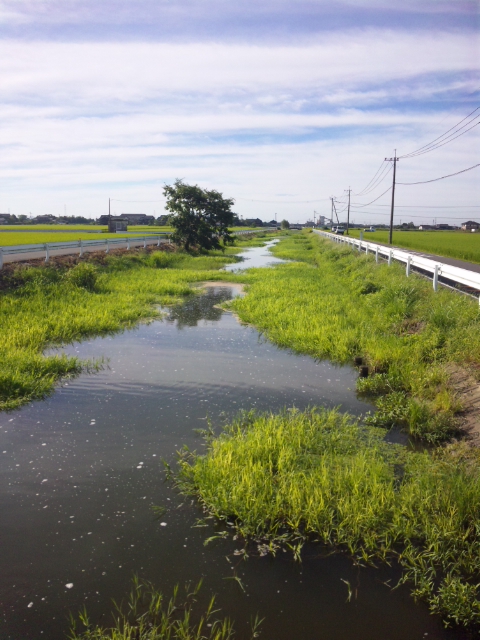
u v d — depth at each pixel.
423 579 4.07
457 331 9.59
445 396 7.41
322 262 32.88
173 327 13.49
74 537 4.61
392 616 3.77
